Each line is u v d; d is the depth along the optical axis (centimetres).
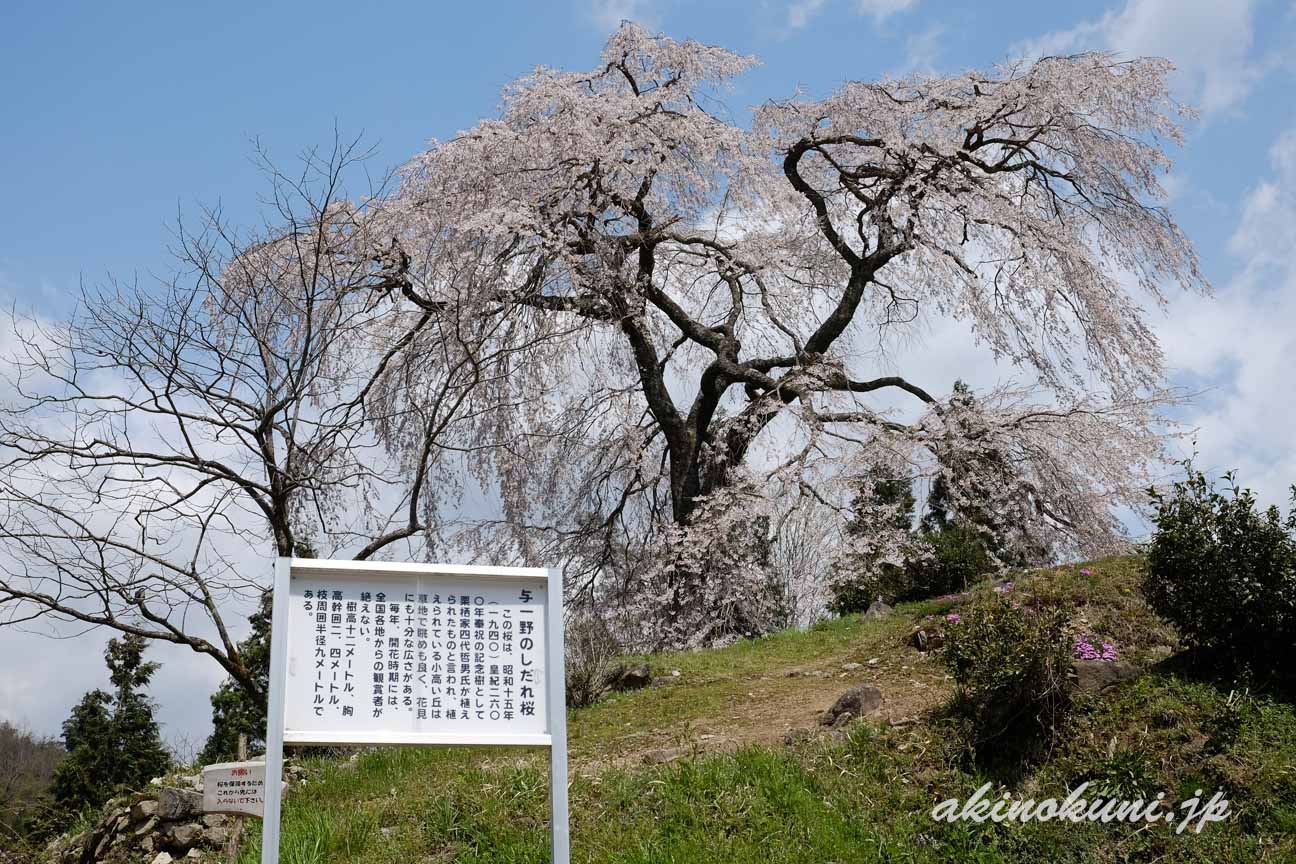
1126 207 1922
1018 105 1873
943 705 828
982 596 1214
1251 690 785
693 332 2005
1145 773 712
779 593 1864
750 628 1752
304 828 731
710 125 1825
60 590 1115
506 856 673
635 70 1917
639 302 1789
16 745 2259
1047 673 763
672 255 2078
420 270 1712
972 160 1905
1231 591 798
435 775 864
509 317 1691
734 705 1065
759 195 1862
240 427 1222
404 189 1744
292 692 550
